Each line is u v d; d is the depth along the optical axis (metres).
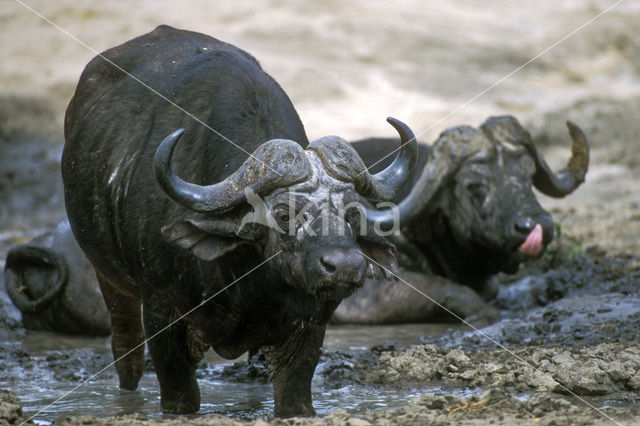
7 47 85.19
